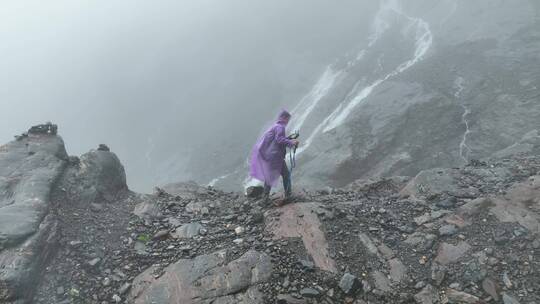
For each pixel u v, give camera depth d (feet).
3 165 21.84
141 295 16.56
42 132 25.20
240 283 16.78
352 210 22.53
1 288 14.93
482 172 27.09
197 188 28.50
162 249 19.57
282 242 19.36
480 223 20.40
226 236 20.43
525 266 17.51
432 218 21.47
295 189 27.04
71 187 22.35
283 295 16.20
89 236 19.63
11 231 16.99
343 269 17.92
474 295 16.53
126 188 26.25
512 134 72.74
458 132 80.12
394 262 18.51
